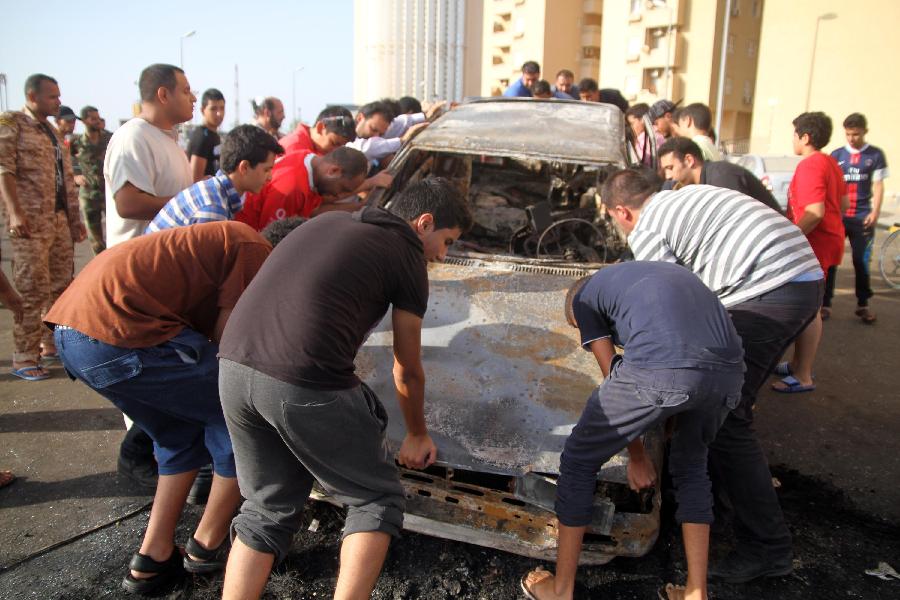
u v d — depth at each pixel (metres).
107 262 2.08
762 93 25.61
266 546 1.84
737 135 35.97
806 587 2.38
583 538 2.19
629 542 2.14
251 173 2.60
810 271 2.34
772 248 2.30
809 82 24.12
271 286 1.78
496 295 2.92
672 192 2.46
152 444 2.80
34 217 3.85
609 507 2.10
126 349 2.03
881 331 5.15
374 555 1.83
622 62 35.53
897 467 3.17
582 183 4.46
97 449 3.19
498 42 44.78
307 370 1.68
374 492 1.88
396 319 1.93
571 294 2.61
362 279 1.80
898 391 4.02
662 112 5.36
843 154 5.28
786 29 24.59
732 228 2.33
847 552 2.57
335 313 1.74
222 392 1.77
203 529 2.26
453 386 2.40
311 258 1.80
